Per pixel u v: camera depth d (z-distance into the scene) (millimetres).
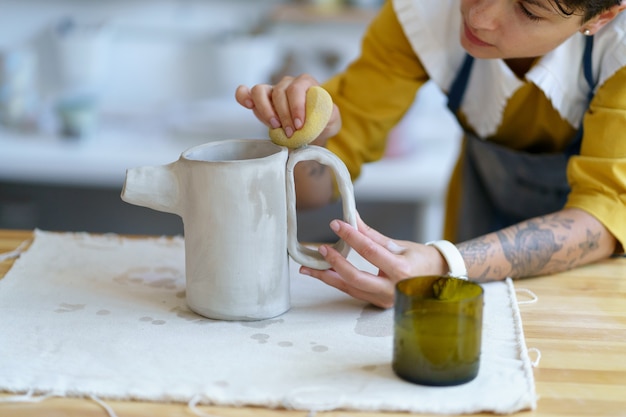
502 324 916
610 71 1076
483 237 1039
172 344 858
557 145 1290
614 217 1084
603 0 953
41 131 2408
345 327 909
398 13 1223
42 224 2469
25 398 749
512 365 821
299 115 938
